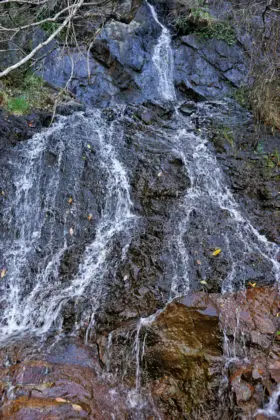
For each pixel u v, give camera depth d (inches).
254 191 176.6
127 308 134.6
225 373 107.3
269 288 138.9
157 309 133.1
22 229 161.2
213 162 190.2
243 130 213.0
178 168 182.9
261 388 102.2
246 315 125.3
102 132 200.4
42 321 137.2
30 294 145.2
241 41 279.1
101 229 162.2
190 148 197.8
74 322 134.3
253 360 111.0
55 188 171.0
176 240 154.6
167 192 172.1
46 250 156.4
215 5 298.2
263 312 127.1
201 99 261.0
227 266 146.2
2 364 116.0
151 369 115.0
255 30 259.3
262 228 161.9
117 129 205.6
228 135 207.8
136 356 117.9
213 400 102.7
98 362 120.3
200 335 116.9
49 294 143.9
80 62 247.0
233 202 173.0
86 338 129.6
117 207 169.6
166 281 141.8
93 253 154.4
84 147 187.5
